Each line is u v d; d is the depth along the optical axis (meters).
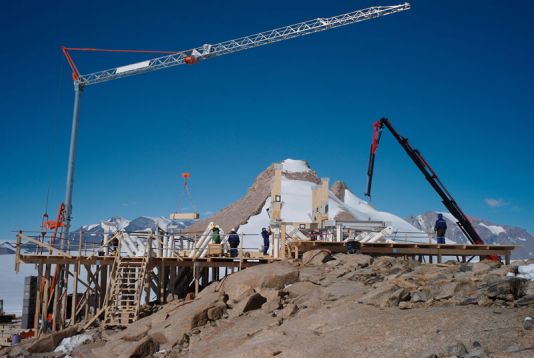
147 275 27.09
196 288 27.47
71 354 20.56
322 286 20.23
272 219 32.62
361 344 12.47
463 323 12.30
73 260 28.16
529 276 14.96
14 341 26.86
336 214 110.12
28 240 27.81
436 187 41.41
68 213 50.41
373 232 32.25
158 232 28.73
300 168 150.50
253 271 22.14
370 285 18.86
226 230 107.00
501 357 10.06
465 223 40.69
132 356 17.69
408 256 31.89
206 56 84.31
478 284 15.16
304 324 15.45
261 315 18.58
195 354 16.14
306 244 28.92
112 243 29.88
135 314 23.83
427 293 15.45
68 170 57.00
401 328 12.81
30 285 31.48
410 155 41.84
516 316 12.21
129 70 78.38
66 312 30.31
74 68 74.88
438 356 10.84
